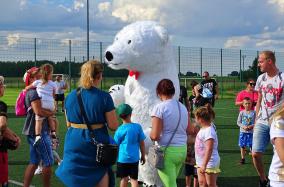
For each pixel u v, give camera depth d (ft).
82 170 16.01
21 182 26.05
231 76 115.24
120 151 21.25
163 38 25.07
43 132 21.31
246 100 31.73
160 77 25.40
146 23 25.85
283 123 11.90
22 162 31.96
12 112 69.10
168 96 19.51
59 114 67.21
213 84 51.26
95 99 15.88
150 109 24.91
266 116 23.99
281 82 23.53
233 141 42.45
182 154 19.25
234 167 30.63
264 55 23.77
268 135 24.36
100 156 15.69
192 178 26.50
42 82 21.85
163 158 19.01
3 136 17.85
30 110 21.72
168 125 19.07
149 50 24.72
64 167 16.31
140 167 23.89
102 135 16.07
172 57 26.27
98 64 16.24
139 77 25.57
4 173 18.07
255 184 25.90
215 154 20.24
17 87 98.12
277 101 23.67
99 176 16.02
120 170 21.30
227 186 25.44
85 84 16.07
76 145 16.03
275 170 12.62
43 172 21.59
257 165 24.63
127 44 24.72
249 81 32.73
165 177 19.27
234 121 60.18
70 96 16.43
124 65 24.94
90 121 15.94
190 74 107.65
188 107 36.81
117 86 27.30
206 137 19.80
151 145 22.85
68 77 94.07
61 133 46.55
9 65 96.99
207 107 20.18
